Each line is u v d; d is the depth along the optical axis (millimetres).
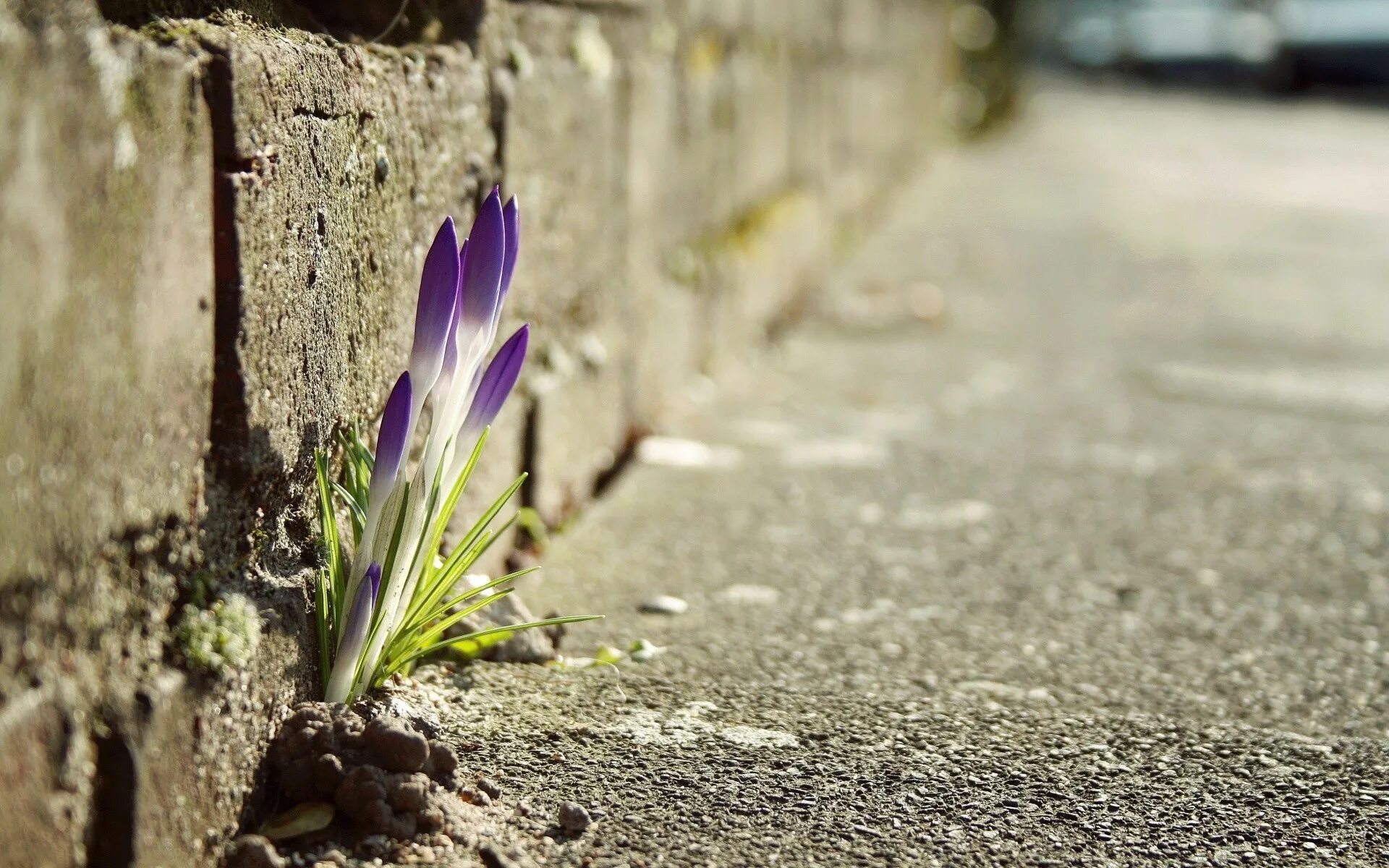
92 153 533
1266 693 731
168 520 571
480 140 772
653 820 631
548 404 848
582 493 912
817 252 1820
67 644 537
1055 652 760
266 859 585
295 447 627
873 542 873
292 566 636
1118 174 3104
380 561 642
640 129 997
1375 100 5328
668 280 1103
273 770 611
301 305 627
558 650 738
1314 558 872
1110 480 988
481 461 783
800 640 760
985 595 816
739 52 1365
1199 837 639
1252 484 990
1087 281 1848
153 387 559
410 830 609
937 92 3531
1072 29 6289
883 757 673
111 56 539
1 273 509
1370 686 739
